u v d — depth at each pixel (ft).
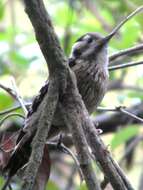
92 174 20.47
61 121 26.03
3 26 49.32
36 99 25.77
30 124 25.68
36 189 25.11
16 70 41.96
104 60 29.71
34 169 20.86
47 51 20.84
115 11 43.21
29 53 42.60
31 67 42.06
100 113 41.45
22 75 41.57
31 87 41.24
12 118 32.60
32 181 20.80
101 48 29.71
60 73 21.15
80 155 20.59
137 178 42.57
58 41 20.86
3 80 41.39
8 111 27.99
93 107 29.43
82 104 21.44
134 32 37.35
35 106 25.81
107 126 39.65
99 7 44.75
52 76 21.20
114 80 42.16
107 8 44.24
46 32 20.48
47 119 21.08
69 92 21.42
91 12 44.27
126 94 39.99
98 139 21.03
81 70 28.96
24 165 25.07
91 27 41.50
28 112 26.22
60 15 45.14
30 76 41.63
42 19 20.30
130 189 22.56
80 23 41.88
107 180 22.89
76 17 45.44
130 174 42.63
